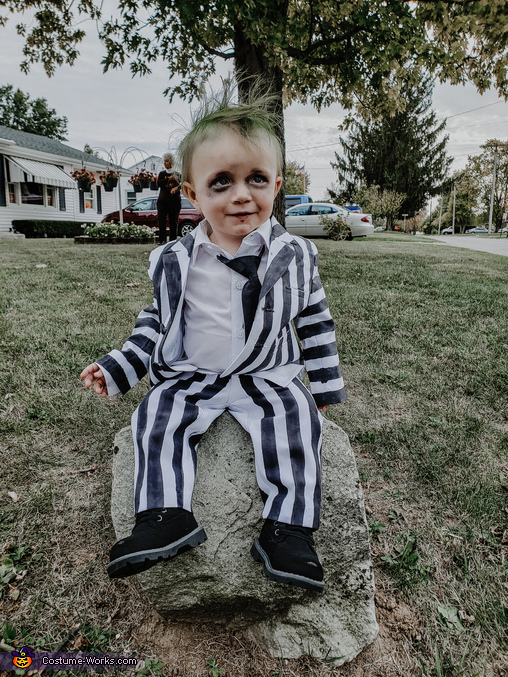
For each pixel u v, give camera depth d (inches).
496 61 237.9
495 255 476.1
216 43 228.1
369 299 223.3
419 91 1550.2
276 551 55.8
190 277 66.7
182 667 64.0
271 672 63.6
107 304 203.8
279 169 66.7
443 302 219.9
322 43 243.1
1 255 346.6
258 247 65.4
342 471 69.6
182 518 56.9
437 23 219.1
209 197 61.7
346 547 65.6
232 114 61.7
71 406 120.3
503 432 116.1
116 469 70.1
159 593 63.1
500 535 86.4
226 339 66.0
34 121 1588.3
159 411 63.3
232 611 66.6
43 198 786.8
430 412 124.0
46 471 98.0
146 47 283.0
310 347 73.5
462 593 74.9
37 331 163.9
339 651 64.6
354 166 1673.2
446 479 98.9
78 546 80.7
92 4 271.3
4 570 75.0
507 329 181.5
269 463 61.9
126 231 492.1
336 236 656.4
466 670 63.6
